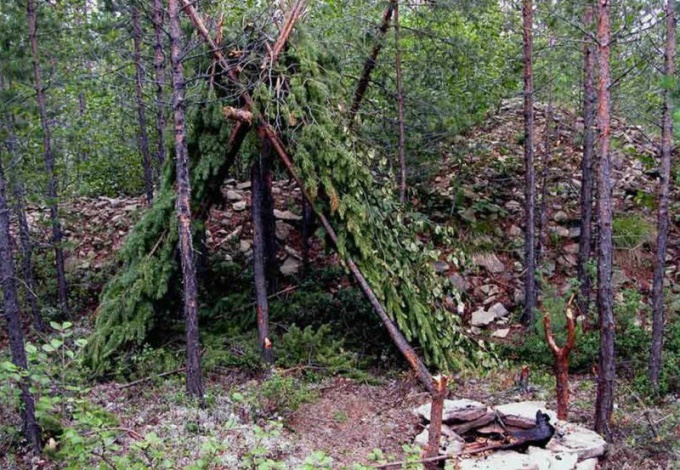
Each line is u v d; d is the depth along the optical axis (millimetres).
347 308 9250
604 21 6020
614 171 12367
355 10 9867
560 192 11914
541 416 5996
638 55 8414
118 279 8289
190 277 6730
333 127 7812
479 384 7910
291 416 6801
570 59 9844
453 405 6508
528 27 9281
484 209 11680
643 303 9891
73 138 11641
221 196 8773
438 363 8016
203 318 9133
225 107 7449
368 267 7781
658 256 7488
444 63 10156
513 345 9344
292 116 7504
